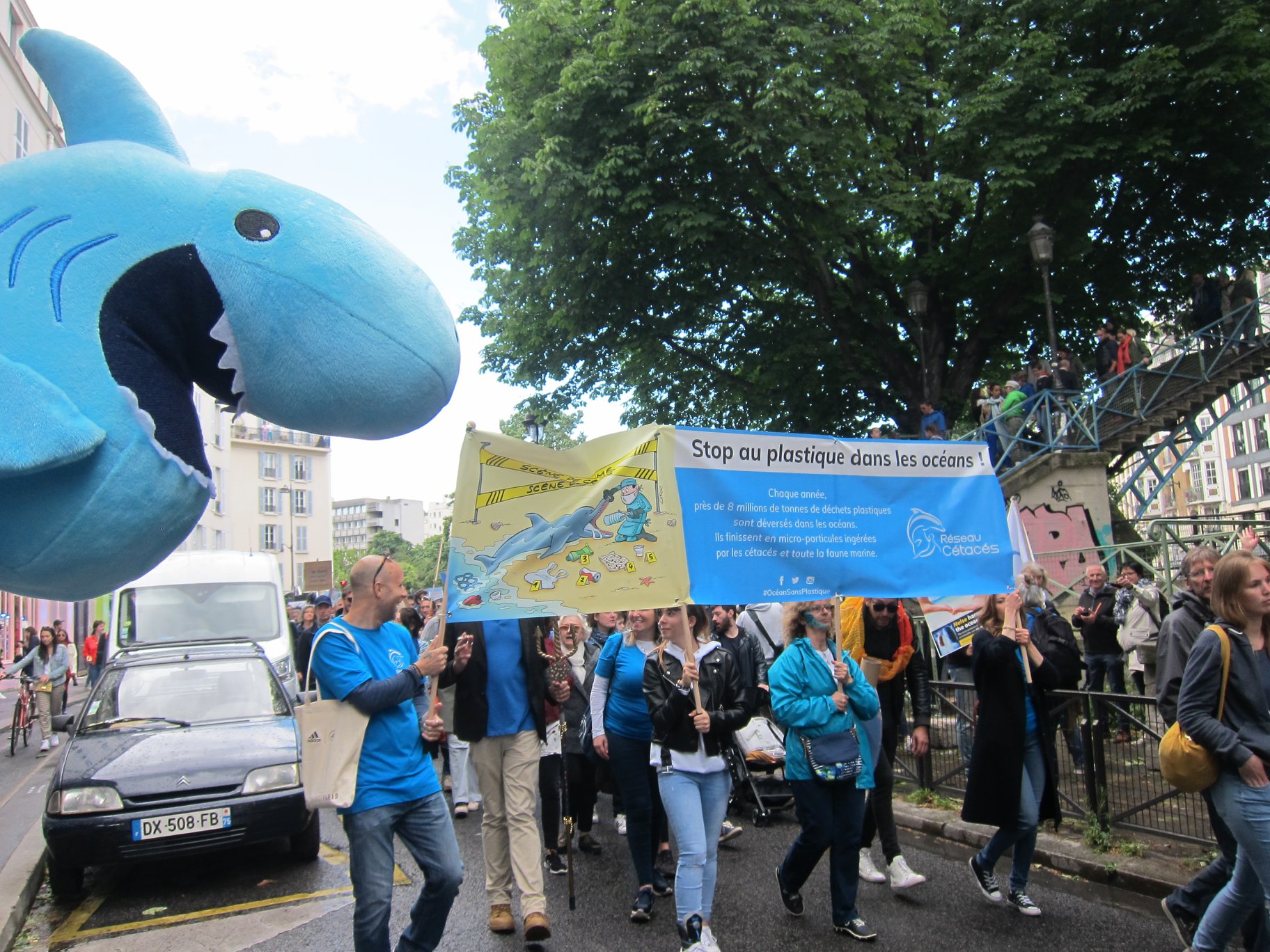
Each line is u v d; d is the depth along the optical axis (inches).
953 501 213.3
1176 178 657.0
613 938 204.1
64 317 95.9
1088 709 248.7
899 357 710.5
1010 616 209.8
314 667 155.4
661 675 194.9
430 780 161.5
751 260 647.1
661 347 702.5
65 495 92.6
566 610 176.2
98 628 636.1
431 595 518.0
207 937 216.7
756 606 355.9
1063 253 665.0
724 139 576.1
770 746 313.3
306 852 270.8
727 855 266.4
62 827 235.1
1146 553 544.7
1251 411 1846.7
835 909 199.0
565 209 590.6
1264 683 156.5
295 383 106.5
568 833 214.2
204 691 291.0
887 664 231.3
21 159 104.4
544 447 181.9
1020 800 205.0
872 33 561.9
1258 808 151.2
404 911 230.1
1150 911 207.6
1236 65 567.2
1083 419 594.9
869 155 609.3
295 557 2699.3
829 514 200.5
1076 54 649.6
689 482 187.0
